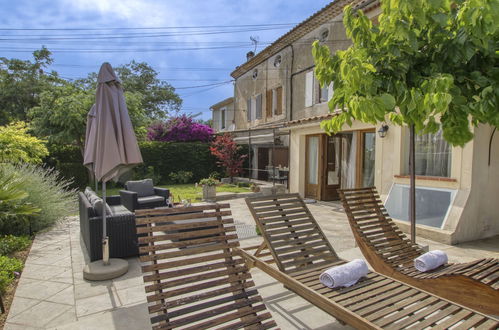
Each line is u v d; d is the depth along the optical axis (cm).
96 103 461
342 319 252
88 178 1477
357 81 293
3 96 2122
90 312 357
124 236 525
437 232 620
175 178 1695
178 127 1880
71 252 568
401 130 748
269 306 370
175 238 286
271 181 1608
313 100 1341
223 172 1848
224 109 2583
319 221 820
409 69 319
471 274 306
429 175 706
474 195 618
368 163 981
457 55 290
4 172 682
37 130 1413
